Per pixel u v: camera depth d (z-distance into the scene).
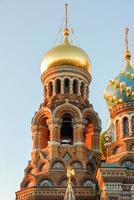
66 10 85.75
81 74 77.62
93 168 70.44
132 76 71.75
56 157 69.38
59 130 72.00
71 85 76.19
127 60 76.19
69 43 81.38
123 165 62.69
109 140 73.31
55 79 76.94
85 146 71.50
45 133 73.88
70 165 68.75
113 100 71.00
